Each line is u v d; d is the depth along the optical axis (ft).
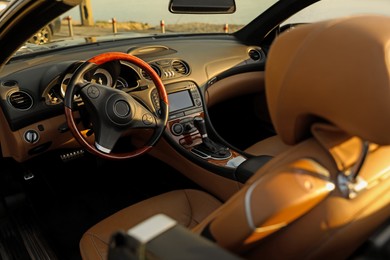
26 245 6.09
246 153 6.56
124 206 7.63
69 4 4.24
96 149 5.65
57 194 7.78
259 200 2.31
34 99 5.98
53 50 7.02
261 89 8.95
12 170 7.13
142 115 5.94
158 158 7.18
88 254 4.67
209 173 6.31
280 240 2.44
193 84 7.40
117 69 6.26
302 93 2.32
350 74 2.10
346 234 2.40
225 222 2.48
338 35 2.19
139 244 2.22
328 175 2.42
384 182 2.59
